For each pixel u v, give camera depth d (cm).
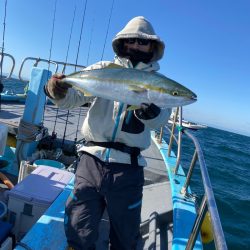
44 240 155
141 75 126
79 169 140
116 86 127
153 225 193
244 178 867
